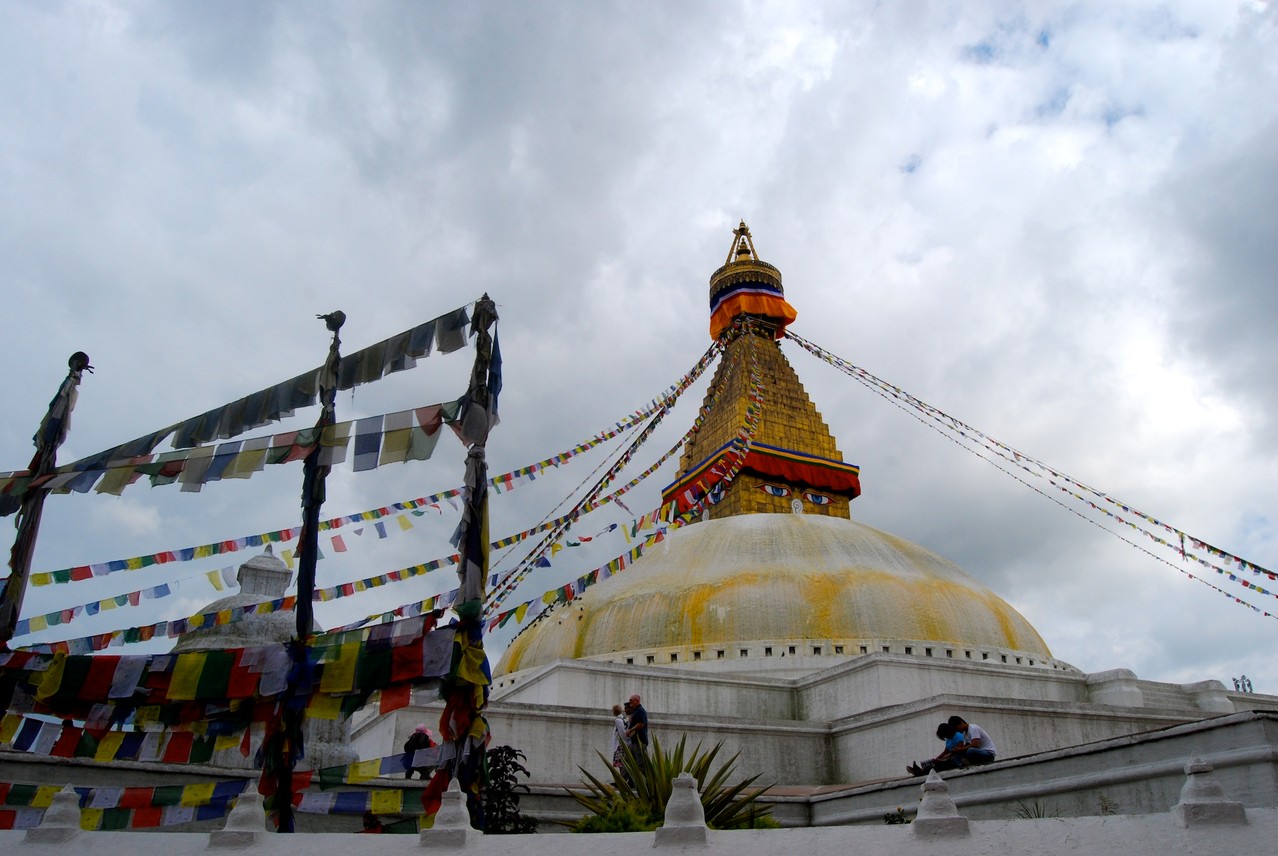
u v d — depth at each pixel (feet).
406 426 49.47
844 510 172.14
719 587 117.80
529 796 64.44
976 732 59.21
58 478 54.08
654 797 47.88
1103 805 46.73
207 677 47.14
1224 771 42.01
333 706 45.83
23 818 48.11
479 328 50.67
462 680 43.98
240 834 27.40
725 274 196.34
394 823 52.21
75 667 48.32
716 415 179.22
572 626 122.52
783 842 23.53
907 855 21.66
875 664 96.02
